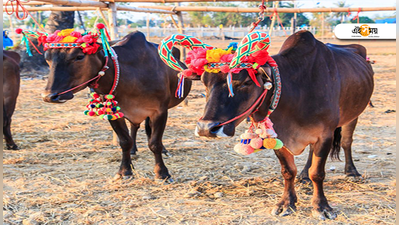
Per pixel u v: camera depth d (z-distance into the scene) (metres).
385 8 8.07
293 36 3.89
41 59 15.98
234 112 3.11
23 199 4.32
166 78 4.91
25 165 5.54
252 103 3.21
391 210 3.89
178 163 5.57
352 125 4.85
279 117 3.55
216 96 3.10
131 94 4.61
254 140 3.45
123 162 5.02
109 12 6.59
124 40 4.85
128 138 4.94
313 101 3.60
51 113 9.09
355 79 4.17
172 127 7.76
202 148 6.33
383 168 5.19
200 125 3.02
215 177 5.00
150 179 4.93
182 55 10.16
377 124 7.76
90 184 4.80
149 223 3.75
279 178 4.91
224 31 36.12
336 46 5.08
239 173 5.13
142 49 4.79
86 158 5.88
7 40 6.76
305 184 4.66
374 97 10.59
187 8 8.87
